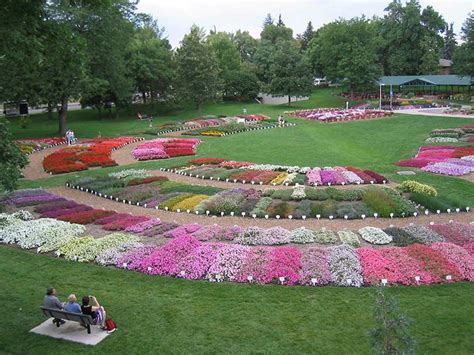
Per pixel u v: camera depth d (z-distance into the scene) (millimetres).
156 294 16688
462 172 34938
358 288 16781
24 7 14195
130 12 64688
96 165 42250
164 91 93625
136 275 18453
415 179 33906
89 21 57625
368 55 101000
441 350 12805
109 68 64812
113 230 24281
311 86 100938
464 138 50688
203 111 93812
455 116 71188
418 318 14461
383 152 45750
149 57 88875
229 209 26797
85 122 78625
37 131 66375
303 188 30719
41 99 56969
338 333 13781
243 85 110125
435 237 21328
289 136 58000
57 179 37469
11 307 15875
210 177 35844
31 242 22125
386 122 68812
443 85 103000
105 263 19625
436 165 36969
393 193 28562
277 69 98688
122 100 76938
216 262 18812
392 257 18844
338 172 35625
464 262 18281
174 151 47469
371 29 107438
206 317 14930
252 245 21438
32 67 17984
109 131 67875
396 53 124750
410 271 17562
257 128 66562
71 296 14500
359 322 14344
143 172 37844
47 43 16078
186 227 23859
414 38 121688
